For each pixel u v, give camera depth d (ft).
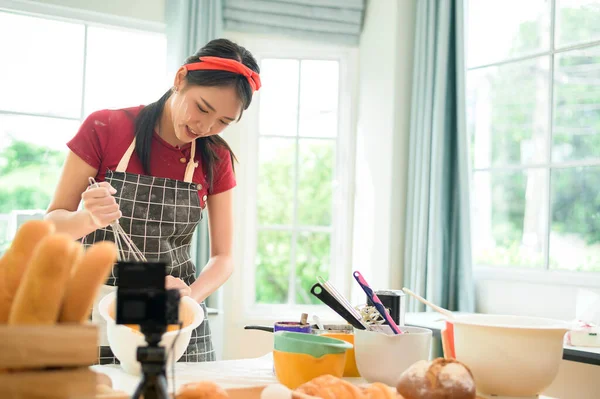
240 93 5.57
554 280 9.29
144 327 2.61
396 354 3.98
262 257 11.86
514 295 9.71
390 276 10.59
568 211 9.36
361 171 11.33
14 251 2.81
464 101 10.00
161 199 5.90
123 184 5.79
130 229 5.82
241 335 11.13
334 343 4.05
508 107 10.23
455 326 3.93
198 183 6.21
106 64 10.66
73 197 5.73
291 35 11.06
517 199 10.03
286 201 11.89
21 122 10.27
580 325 6.82
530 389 3.76
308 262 11.97
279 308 11.52
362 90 11.35
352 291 11.42
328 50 11.51
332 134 11.74
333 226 11.71
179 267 6.10
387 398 3.18
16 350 2.45
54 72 10.41
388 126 10.74
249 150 11.49
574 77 9.38
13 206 10.28
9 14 10.12
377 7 11.05
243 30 10.91
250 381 4.05
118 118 5.91
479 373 3.77
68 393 2.54
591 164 9.09
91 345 2.58
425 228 10.16
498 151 10.36
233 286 11.22
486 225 10.45
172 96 5.94
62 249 2.56
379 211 10.84
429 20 10.28
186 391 3.03
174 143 6.10
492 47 10.51
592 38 9.18
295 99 11.71
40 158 10.37
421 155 10.36
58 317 2.69
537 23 9.88
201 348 5.94
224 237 6.50
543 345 3.71
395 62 10.68
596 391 8.17
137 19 10.51
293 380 3.91
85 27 10.50
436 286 9.98
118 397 2.70
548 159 9.64
